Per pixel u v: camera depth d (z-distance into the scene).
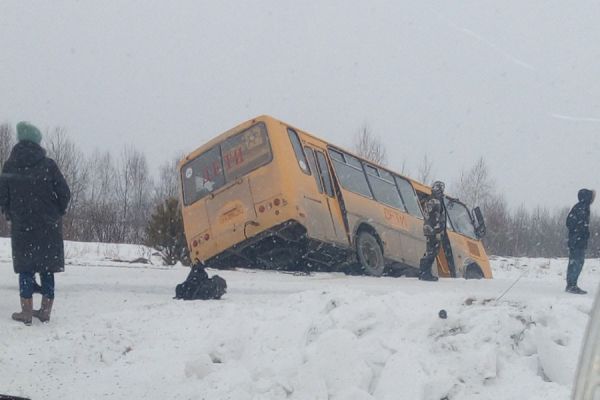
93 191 43.16
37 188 7.37
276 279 12.71
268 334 5.85
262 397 4.95
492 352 5.15
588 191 11.69
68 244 24.55
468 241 19.86
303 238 13.65
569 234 11.66
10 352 6.38
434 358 5.25
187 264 20.59
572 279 11.55
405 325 5.62
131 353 6.40
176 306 7.98
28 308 7.38
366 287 10.95
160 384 5.70
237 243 13.80
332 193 14.77
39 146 7.51
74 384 5.79
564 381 5.02
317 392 4.93
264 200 13.52
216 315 7.21
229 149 14.15
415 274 17.59
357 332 5.62
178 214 20.84
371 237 15.66
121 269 14.23
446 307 6.24
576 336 5.47
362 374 5.07
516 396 4.86
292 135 14.06
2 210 7.52
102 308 8.38
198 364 5.68
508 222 44.72
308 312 6.35
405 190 17.98
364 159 16.44
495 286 12.37
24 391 5.60
